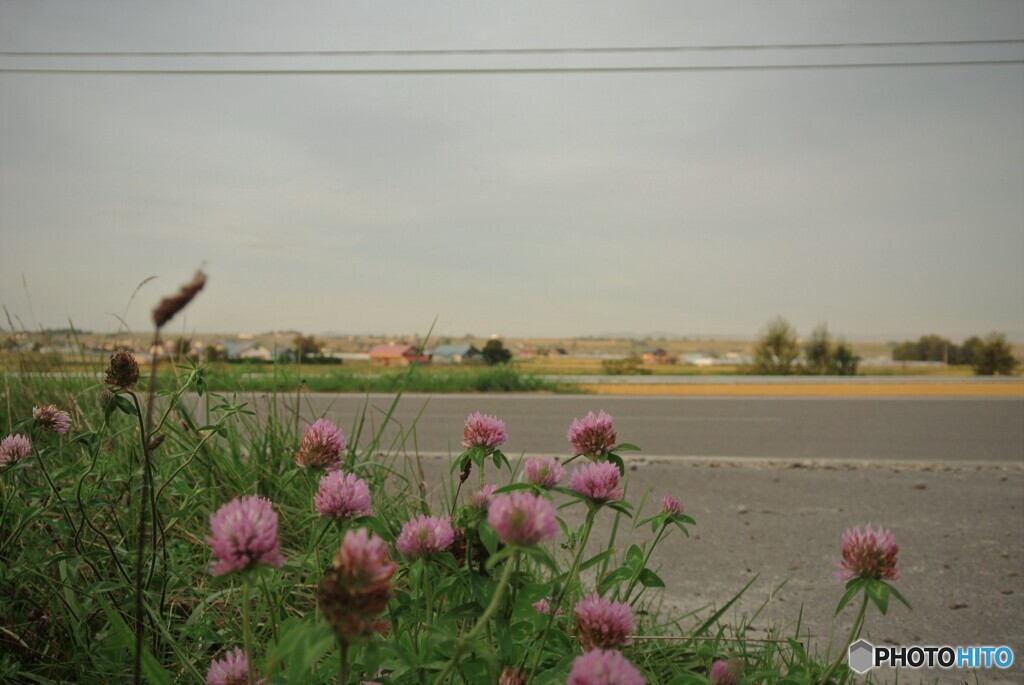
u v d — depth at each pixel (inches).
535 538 41.9
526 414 407.8
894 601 133.6
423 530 53.2
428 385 543.8
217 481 120.6
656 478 233.8
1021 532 175.6
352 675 54.6
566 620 69.4
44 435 96.3
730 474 241.0
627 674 37.3
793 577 145.4
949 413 437.1
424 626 53.3
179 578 83.1
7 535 86.0
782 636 116.7
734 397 541.3
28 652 72.9
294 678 33.7
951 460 273.1
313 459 61.7
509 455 264.4
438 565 58.3
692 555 156.9
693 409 454.0
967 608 130.6
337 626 34.1
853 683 98.4
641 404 478.6
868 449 300.4
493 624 54.6
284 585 68.3
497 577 57.4
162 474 89.8
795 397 544.4
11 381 138.1
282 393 158.6
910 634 120.1
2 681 67.2
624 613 50.8
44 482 93.4
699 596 134.9
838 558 156.4
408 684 58.1
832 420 400.8
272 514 41.6
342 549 35.2
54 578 81.4
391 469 123.5
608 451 64.3
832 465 257.9
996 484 228.1
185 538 101.3
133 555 87.4
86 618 74.2
